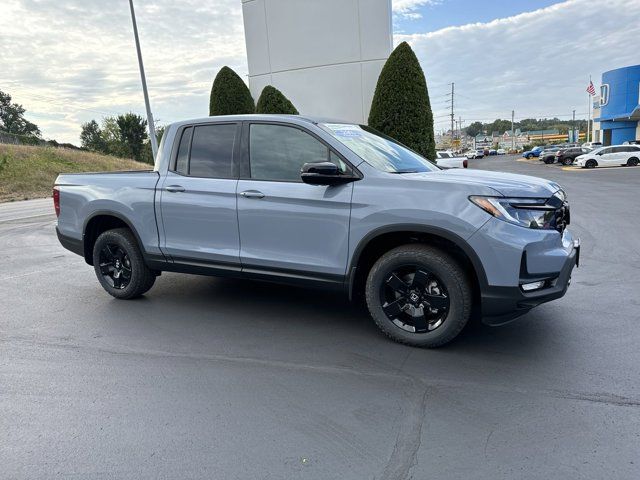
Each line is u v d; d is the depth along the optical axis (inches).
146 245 190.1
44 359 147.9
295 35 532.7
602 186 678.5
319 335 162.4
